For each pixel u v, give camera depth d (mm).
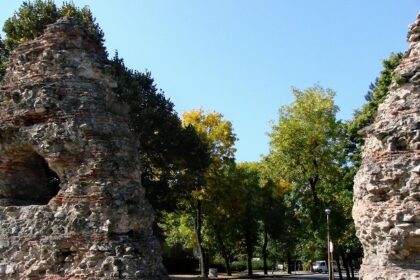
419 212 12312
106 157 16812
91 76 18062
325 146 40812
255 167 58562
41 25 34438
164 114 34938
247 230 56281
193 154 35938
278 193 55344
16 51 18844
